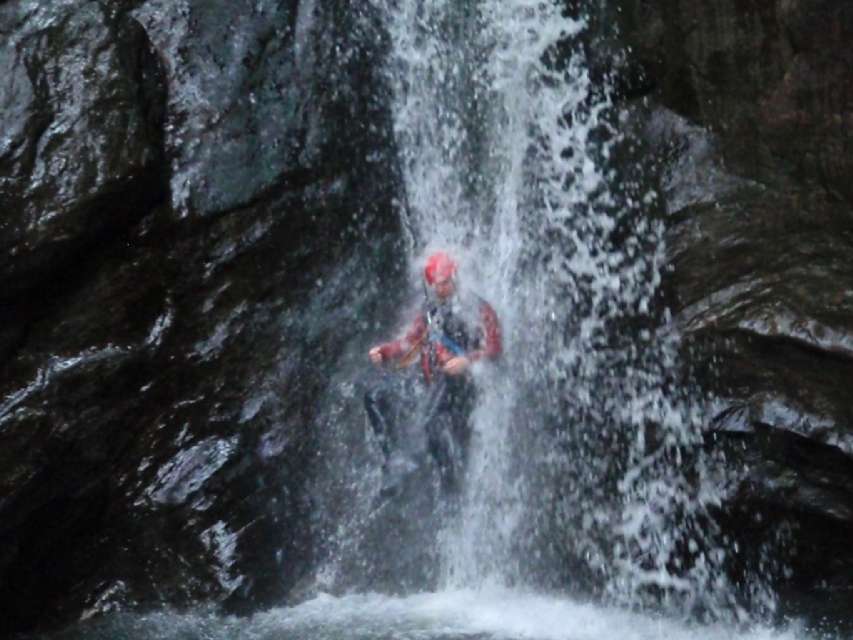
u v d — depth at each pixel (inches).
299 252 975.0
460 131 1023.6
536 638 810.8
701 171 939.3
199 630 856.3
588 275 955.3
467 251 1011.9
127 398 915.4
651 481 880.3
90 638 856.3
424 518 923.4
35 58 911.7
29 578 895.1
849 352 792.9
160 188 940.6
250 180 962.7
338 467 948.0
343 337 977.5
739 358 845.8
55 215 883.4
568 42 991.6
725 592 849.5
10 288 885.8
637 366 901.8
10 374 889.5
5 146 887.1
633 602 875.4
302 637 829.2
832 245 868.0
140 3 976.3
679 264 915.4
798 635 804.6
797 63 876.0
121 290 925.8
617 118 976.3
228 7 991.6
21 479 861.2
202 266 946.7
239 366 946.7
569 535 902.4
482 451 916.6
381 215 1007.0
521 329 967.6
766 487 824.9
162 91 957.8
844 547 817.5
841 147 868.6
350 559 924.0
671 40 952.9
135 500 914.7
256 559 908.0
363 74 1015.0
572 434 916.6
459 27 1023.6
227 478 921.5
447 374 885.2
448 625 840.3
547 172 990.4
